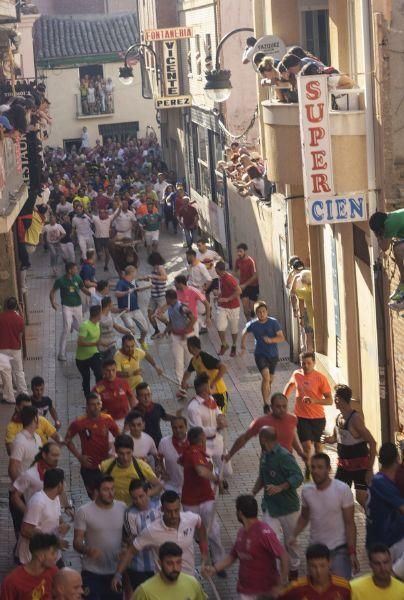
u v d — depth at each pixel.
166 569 20.22
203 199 76.62
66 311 47.78
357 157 30.48
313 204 30.44
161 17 90.19
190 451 26.66
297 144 35.41
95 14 140.00
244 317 53.72
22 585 19.98
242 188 54.53
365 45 29.78
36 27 126.56
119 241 56.88
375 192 30.31
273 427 27.19
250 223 57.00
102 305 41.16
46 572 20.16
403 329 28.86
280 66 35.00
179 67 81.25
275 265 50.03
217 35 65.19
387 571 19.50
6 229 39.56
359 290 34.69
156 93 90.69
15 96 57.78
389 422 30.64
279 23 44.16
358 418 27.86
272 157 36.47
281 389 42.47
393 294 26.86
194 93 77.62
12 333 41.59
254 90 65.06
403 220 25.97
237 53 64.94
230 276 46.41
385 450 23.59
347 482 28.23
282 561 22.03
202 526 24.53
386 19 29.27
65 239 65.06
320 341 41.34
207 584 26.81
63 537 26.72
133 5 149.88
